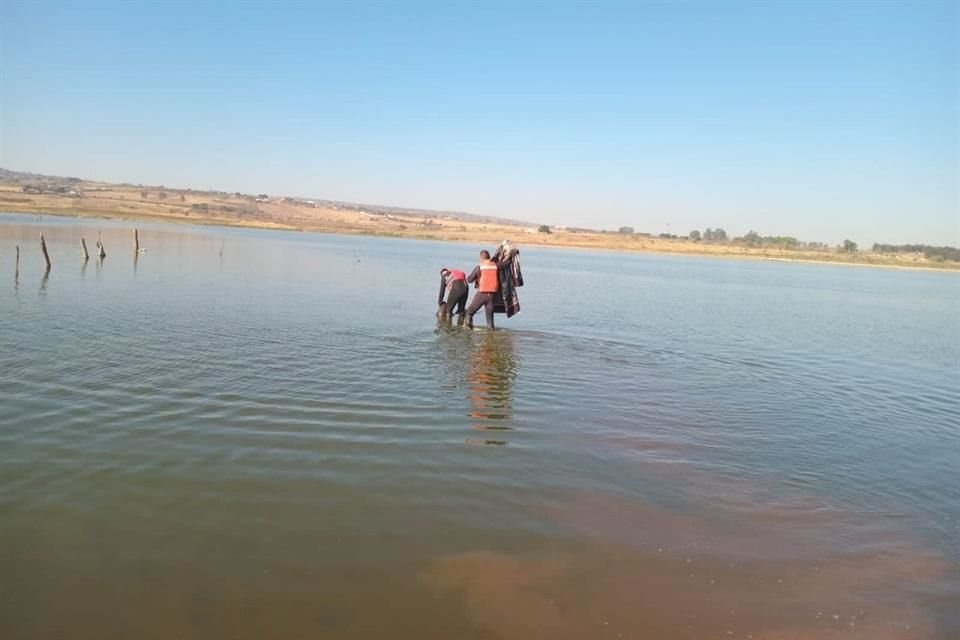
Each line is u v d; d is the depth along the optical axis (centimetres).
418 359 1441
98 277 2964
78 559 567
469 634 492
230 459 801
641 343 1883
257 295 2575
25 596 512
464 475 794
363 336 1706
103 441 838
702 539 664
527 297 3194
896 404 1305
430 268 4950
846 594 576
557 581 572
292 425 938
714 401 1225
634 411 1120
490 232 18400
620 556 621
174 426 905
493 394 1172
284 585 542
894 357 1927
